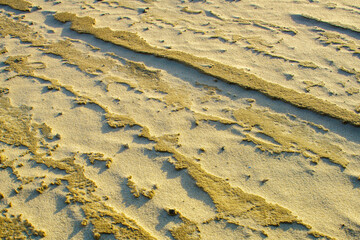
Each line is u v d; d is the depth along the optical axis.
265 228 1.76
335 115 2.40
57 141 2.27
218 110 2.50
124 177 2.03
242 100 2.58
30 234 1.74
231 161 2.12
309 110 2.46
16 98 2.62
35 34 3.41
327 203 1.88
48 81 2.79
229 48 3.18
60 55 3.11
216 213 1.83
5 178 2.03
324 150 2.18
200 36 3.36
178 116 2.45
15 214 1.84
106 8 3.87
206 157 2.15
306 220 1.80
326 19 3.55
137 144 2.24
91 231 1.75
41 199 1.91
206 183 1.98
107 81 2.79
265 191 1.95
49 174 2.05
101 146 2.23
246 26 3.52
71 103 2.57
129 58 3.06
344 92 2.63
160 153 2.18
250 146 2.21
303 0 3.96
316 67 2.90
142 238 1.72
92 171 2.07
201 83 2.75
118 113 2.48
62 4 3.94
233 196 1.92
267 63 2.97
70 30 3.46
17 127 2.37
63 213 1.84
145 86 2.74
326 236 1.72
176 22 3.61
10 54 3.11
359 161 2.10
